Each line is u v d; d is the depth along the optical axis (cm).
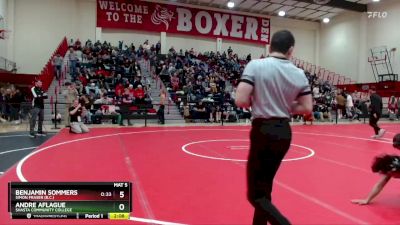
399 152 836
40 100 1109
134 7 2486
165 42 2588
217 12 2716
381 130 1123
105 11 2422
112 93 1766
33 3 2252
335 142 1027
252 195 263
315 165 666
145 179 538
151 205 411
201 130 1361
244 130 1374
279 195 461
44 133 1166
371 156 775
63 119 1591
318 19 3005
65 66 1994
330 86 2695
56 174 561
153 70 2194
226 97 1995
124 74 2006
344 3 2534
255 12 2827
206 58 2602
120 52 2283
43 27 2280
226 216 376
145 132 1250
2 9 2023
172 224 349
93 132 1223
